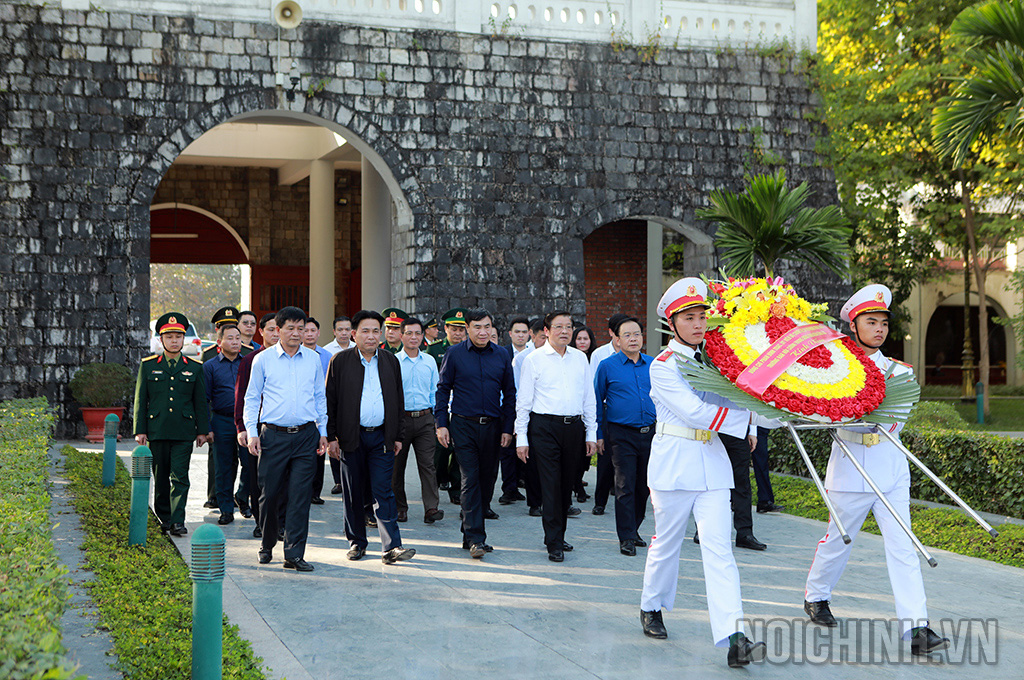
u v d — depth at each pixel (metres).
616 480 7.23
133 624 4.84
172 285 56.59
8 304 13.70
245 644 4.64
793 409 4.58
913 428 9.36
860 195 19.72
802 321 5.09
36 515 4.63
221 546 3.86
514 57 15.77
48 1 13.91
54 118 13.91
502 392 7.47
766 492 9.16
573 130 16.00
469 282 15.46
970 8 10.16
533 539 7.72
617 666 4.56
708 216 12.56
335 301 26.34
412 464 12.61
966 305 23.09
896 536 4.91
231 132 22.83
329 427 6.97
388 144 15.21
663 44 16.47
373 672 4.46
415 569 6.62
